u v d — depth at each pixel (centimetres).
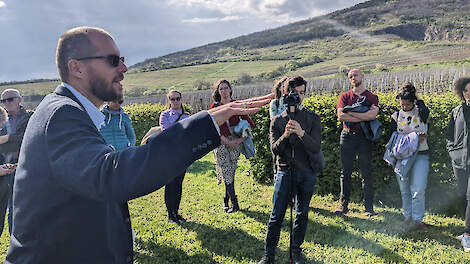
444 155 442
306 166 311
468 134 353
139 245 389
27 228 98
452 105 432
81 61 102
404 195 398
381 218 416
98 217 100
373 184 482
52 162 86
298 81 302
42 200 94
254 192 566
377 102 425
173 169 80
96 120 108
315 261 326
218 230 422
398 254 331
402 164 384
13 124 378
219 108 94
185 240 400
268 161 598
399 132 399
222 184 625
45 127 91
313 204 485
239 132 400
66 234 97
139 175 78
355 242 358
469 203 346
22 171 98
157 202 544
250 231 414
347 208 449
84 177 80
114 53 105
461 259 321
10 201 329
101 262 102
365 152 432
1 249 396
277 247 367
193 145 84
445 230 381
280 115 323
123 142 391
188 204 522
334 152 508
